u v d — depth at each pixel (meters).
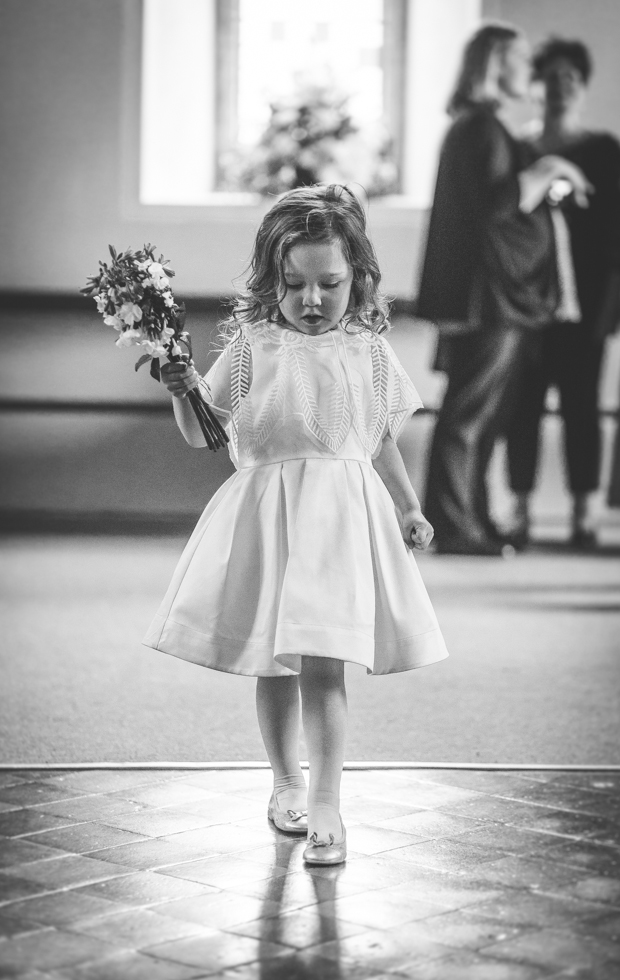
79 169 8.23
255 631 2.20
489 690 3.71
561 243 7.61
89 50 8.20
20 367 8.23
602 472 7.70
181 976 1.62
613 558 7.21
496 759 2.88
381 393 2.36
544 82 7.61
